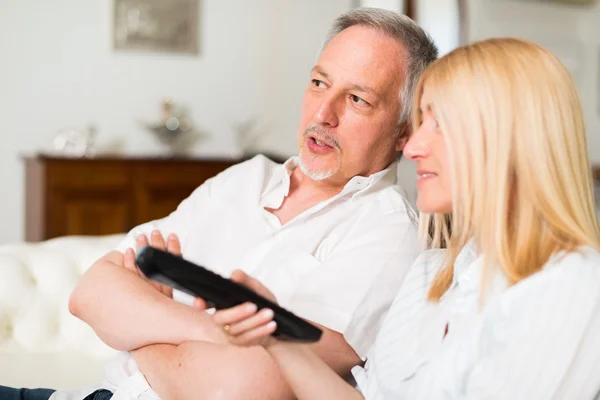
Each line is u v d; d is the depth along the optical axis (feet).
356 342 4.67
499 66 3.45
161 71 16.43
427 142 3.72
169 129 16.03
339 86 5.16
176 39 16.46
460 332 3.53
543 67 3.43
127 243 5.41
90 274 4.85
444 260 4.09
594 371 3.21
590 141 18.45
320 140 5.21
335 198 5.19
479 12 17.40
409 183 16.97
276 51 17.13
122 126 16.22
